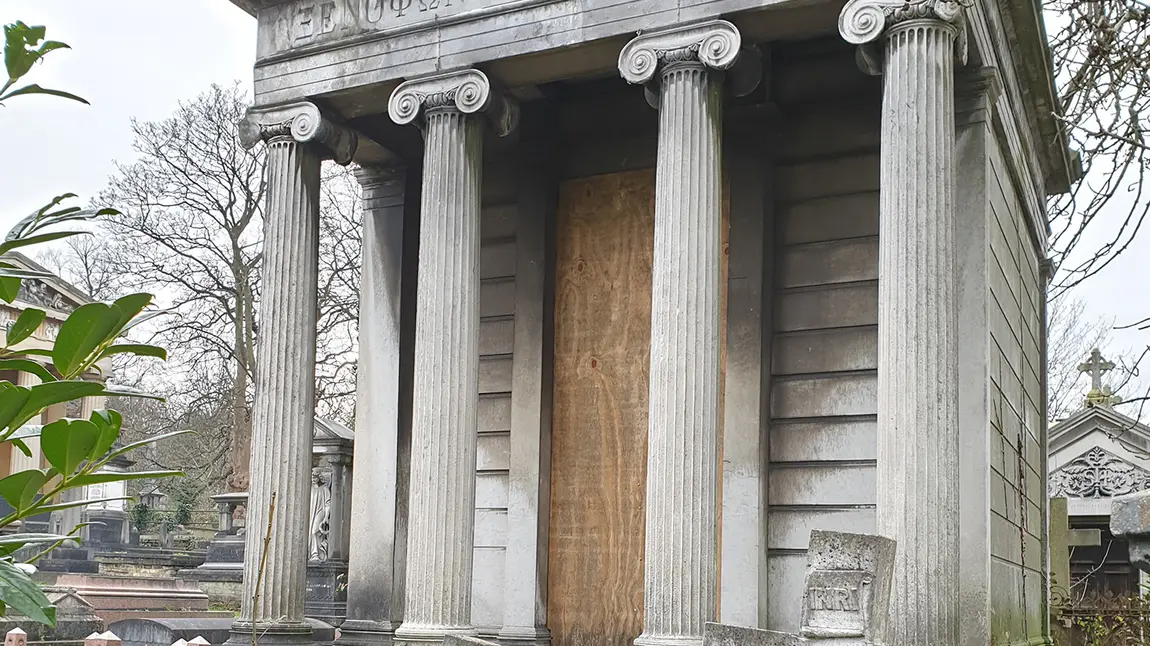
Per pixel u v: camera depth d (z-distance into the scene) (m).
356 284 34.81
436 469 12.42
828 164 13.68
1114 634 14.30
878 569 7.83
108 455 1.93
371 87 13.41
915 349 10.29
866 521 12.79
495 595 14.73
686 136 11.55
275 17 14.12
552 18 12.41
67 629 14.99
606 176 15.06
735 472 13.24
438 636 12.06
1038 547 17.09
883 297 10.56
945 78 10.66
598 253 14.98
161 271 33.88
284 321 13.62
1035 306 18.03
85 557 33.59
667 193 11.57
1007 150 13.70
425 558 12.30
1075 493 23.06
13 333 1.89
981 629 11.44
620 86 14.94
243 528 30.58
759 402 13.26
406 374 15.60
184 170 33.78
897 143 10.63
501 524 14.87
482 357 15.43
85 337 1.81
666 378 11.30
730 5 11.55
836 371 13.24
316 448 21.42
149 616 21.53
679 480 11.10
